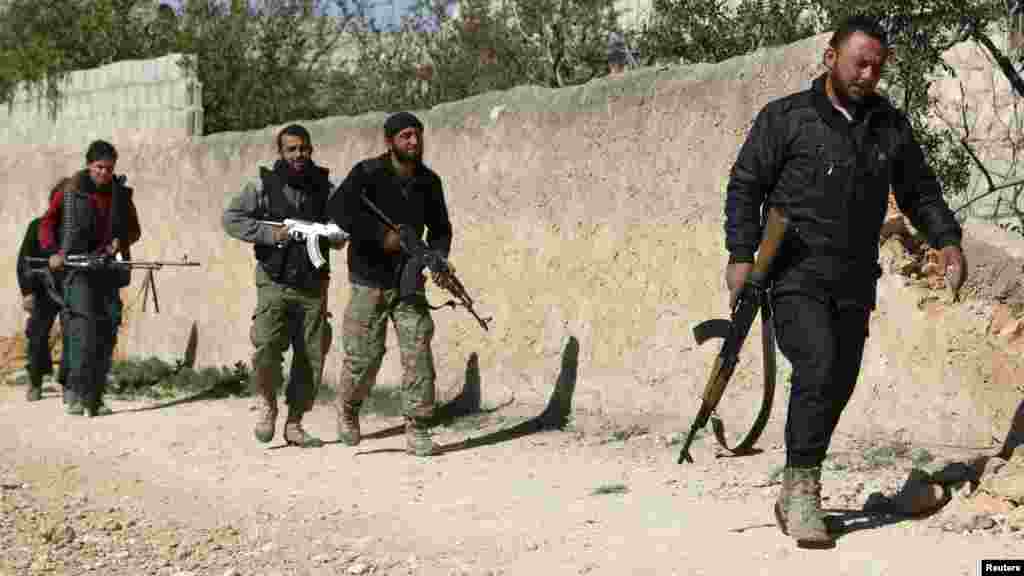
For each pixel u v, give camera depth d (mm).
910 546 4773
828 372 4820
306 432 8141
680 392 7504
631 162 7910
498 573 4785
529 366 8469
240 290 11125
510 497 6086
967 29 8023
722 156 7367
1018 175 10156
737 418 7129
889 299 6504
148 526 5824
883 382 6500
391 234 7246
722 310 7309
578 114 8266
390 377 9586
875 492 5551
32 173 13867
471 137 9039
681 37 10648
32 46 15031
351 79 16172
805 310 4848
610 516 5582
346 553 5203
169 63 13156
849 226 4820
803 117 4848
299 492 6457
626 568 4762
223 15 16203
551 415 8133
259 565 5074
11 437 8680
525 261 8578
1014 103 10219
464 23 14367
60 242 9570
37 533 5637
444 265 7203
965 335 6254
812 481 4898
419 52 15203
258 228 7570
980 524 4965
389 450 7551
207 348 11461
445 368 9086
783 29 10008
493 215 8852
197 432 8508
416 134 7188
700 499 5797
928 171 5008
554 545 5164
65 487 6805
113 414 9641
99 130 13898
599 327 8031
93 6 15961
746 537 5066
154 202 12203
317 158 10422
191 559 5184
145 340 12258
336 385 10070
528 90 8789
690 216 7547
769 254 4887
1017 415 6012
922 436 6332
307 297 7660
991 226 6547
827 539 4820
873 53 4738
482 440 7770
